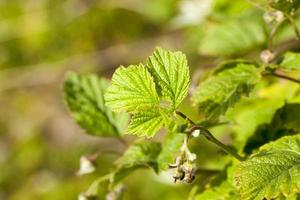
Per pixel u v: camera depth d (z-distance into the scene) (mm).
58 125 1991
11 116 2084
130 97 644
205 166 895
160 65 646
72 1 1932
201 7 1142
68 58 1946
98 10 1868
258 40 870
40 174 1825
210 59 1327
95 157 810
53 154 1867
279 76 731
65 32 1943
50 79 2055
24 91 2098
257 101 785
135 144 747
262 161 646
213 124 744
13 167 1871
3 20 2047
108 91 646
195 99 722
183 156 649
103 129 813
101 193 812
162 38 1769
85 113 818
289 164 643
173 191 1261
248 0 760
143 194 1327
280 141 664
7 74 2062
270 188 632
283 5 714
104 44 1882
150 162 732
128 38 1835
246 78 724
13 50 2053
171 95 646
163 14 1597
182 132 667
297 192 635
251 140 741
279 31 860
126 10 1819
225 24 894
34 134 2006
